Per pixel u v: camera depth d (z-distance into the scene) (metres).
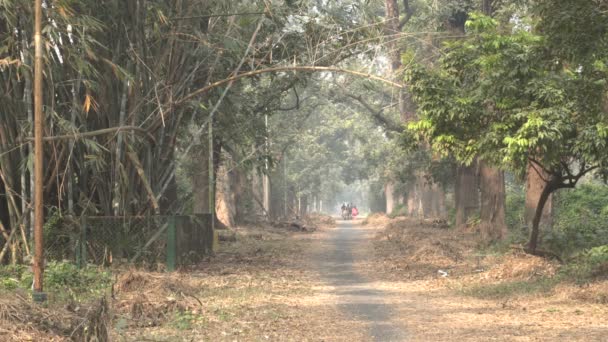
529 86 14.41
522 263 16.89
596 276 14.70
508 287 14.92
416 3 40.28
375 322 11.19
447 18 30.45
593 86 14.08
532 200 23.38
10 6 13.74
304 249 28.91
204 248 23.12
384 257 24.27
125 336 9.20
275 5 19.36
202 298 13.47
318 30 18.88
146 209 18.42
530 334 9.87
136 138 17.55
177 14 18.25
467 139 15.86
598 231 22.70
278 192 64.31
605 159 14.09
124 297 11.93
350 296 14.62
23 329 7.69
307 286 16.39
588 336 9.62
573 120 14.27
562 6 12.77
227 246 28.41
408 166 42.19
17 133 15.90
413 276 18.36
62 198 17.72
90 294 12.68
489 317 11.58
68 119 16.98
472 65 15.52
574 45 13.12
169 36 18.03
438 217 49.16
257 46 20.53
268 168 29.91
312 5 18.95
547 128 13.59
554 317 11.33
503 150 14.18
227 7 19.22
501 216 25.20
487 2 23.89
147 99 17.83
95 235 17.31
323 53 18.31
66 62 15.94
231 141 30.17
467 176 34.91
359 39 18.38
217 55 19.11
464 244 25.84
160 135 18.77
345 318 11.59
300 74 25.14
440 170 38.62
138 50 17.31
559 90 13.98
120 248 17.33
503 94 14.71
